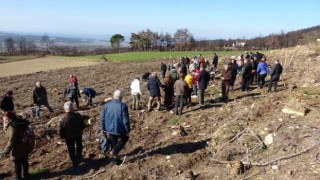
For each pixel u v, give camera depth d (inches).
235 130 403.5
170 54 3149.6
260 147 356.5
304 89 609.9
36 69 2335.1
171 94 611.2
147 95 792.3
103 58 3088.1
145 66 1859.0
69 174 351.9
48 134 482.3
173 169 339.0
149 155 379.6
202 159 357.1
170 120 528.1
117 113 344.8
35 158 401.4
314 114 423.8
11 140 314.5
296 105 451.5
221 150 363.3
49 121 570.6
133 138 445.7
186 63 1097.4
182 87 545.3
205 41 4106.8
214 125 465.4
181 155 366.9
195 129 459.5
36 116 634.2
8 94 478.3
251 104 534.9
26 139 323.0
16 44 5319.9
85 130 499.5
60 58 3447.3
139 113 589.6
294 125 391.2
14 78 1611.7
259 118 447.8
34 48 5196.9
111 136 352.8
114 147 354.0
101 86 1126.4
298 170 296.5
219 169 330.0
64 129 353.4
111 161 375.2
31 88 1208.2
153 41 4443.9
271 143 357.1
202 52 3270.2
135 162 357.4
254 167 320.8
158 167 343.0
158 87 588.1
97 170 354.6
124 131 349.7
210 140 407.5
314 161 305.7
